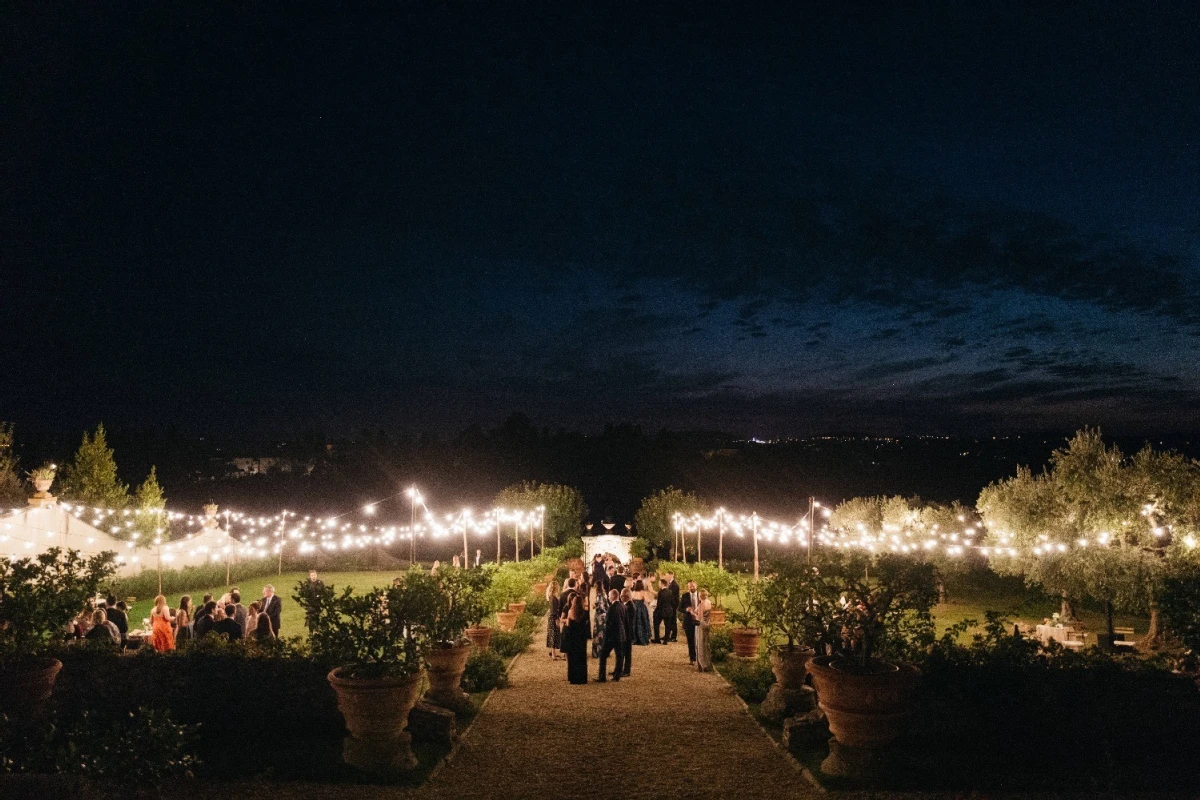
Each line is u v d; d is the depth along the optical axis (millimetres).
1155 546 15148
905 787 7066
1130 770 7387
